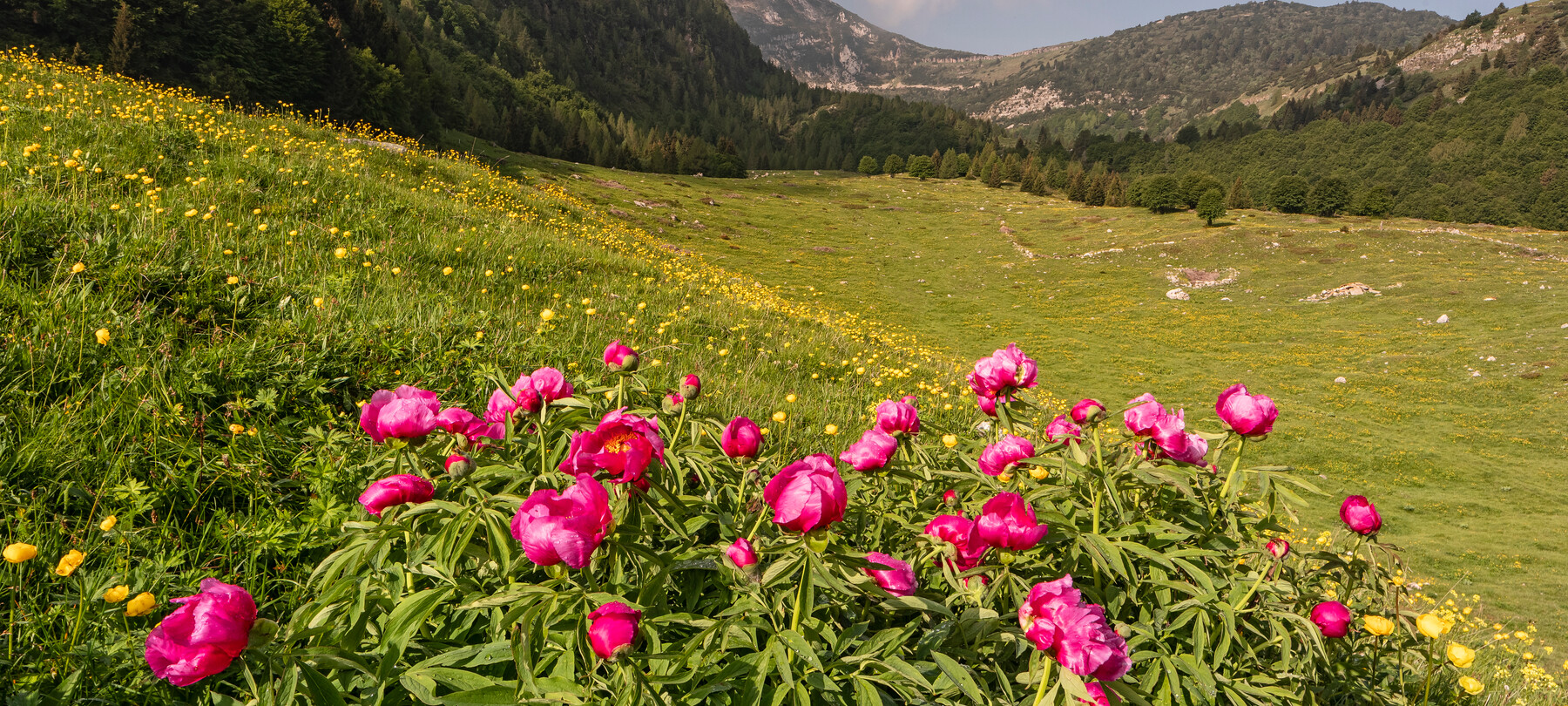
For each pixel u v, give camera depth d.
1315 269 51.94
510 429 2.20
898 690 1.59
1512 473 22.22
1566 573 15.20
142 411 2.81
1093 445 2.43
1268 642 2.08
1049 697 1.55
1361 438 24.81
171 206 5.80
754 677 1.51
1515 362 31.08
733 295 11.90
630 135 152.62
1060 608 1.48
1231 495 2.31
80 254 3.96
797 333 10.44
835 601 1.86
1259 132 199.50
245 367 3.34
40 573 1.96
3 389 2.74
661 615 1.67
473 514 1.68
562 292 7.83
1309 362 33.66
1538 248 57.03
